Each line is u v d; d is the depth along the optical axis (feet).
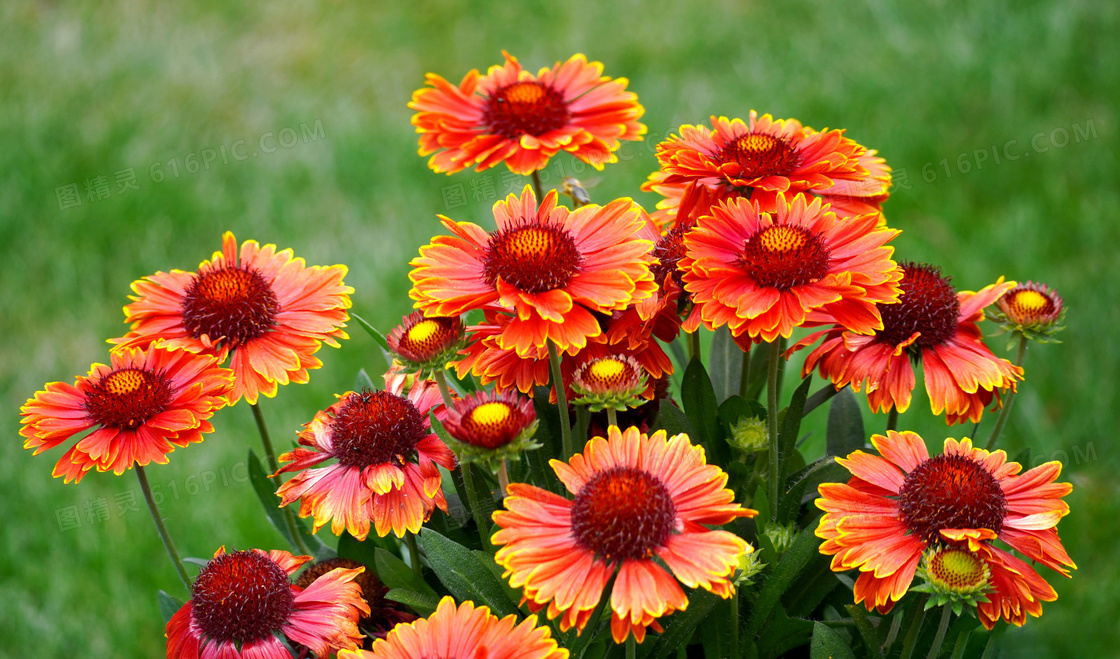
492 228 6.32
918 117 7.19
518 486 3.34
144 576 4.89
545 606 3.44
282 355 3.63
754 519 3.56
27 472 5.45
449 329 3.47
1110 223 6.25
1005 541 3.39
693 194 3.61
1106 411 5.23
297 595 3.50
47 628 4.72
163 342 3.61
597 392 3.40
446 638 3.28
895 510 3.41
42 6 9.53
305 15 9.30
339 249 6.44
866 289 3.43
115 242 6.68
